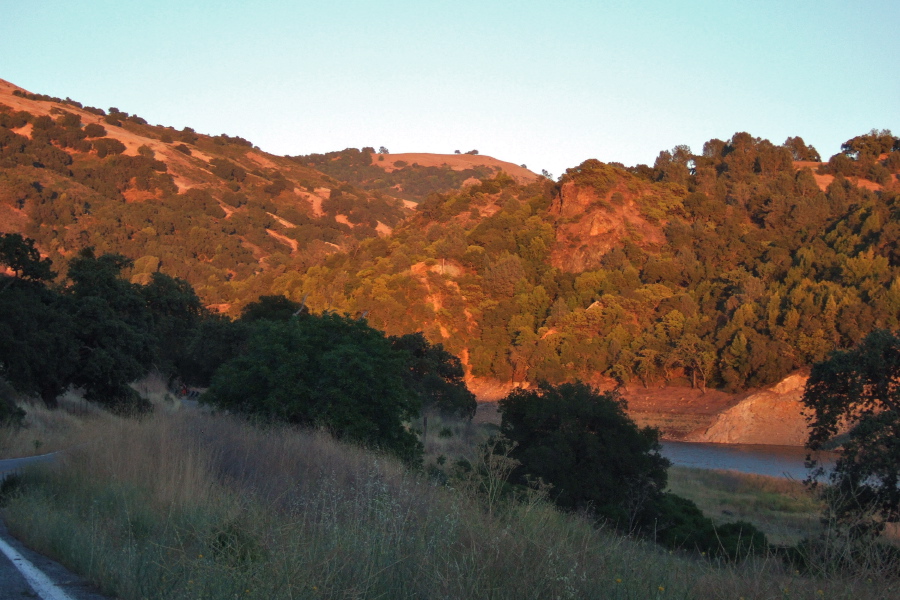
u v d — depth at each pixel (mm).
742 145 139625
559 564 5254
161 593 5324
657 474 19344
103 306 29875
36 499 8742
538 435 19594
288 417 16500
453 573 5055
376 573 5156
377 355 18141
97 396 29828
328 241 184125
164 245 138500
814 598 5066
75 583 5910
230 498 7910
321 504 7215
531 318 90125
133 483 8820
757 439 61125
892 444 15398
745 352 69250
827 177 128375
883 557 5660
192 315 50625
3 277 25797
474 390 83750
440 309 92188
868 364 18094
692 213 110062
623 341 81500
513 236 110000
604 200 110875
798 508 19672
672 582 5543
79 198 145125
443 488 8461
